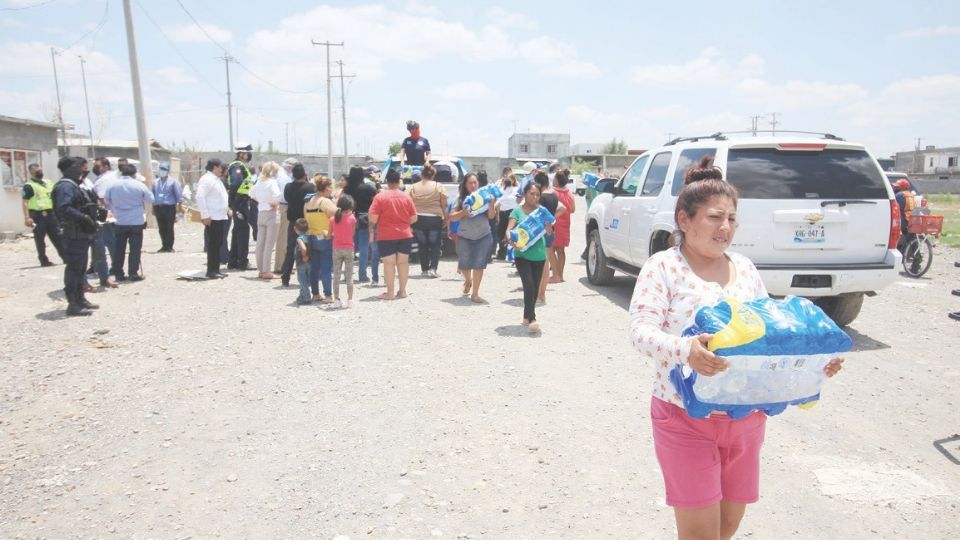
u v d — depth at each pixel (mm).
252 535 3570
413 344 7270
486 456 4520
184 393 5715
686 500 2512
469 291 10344
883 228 7160
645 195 9211
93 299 9766
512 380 6070
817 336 2260
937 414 5289
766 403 2344
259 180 11617
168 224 15344
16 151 19562
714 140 7707
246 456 4504
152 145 46469
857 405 5480
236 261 12953
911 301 9766
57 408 5363
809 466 4402
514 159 72938
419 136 14633
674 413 2514
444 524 3680
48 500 3922
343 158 69500
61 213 8453
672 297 2586
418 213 11969
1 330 7809
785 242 7023
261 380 6055
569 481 4180
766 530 3641
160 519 3729
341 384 5949
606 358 6785
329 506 3863
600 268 10812
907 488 4094
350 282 9328
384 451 4582
